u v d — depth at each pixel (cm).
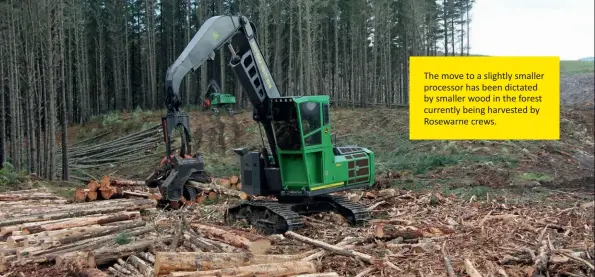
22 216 1077
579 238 974
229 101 1845
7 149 2961
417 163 2148
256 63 1066
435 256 852
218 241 902
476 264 798
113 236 945
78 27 4122
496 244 916
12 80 2405
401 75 5303
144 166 2822
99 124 3825
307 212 1149
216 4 4200
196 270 689
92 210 1144
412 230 993
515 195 1545
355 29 4428
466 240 959
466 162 2131
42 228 973
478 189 1612
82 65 4231
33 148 2244
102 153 3123
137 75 5234
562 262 796
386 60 4506
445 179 1880
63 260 812
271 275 691
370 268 786
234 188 1605
